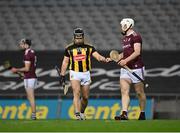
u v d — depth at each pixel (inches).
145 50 2139.5
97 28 2522.1
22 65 2154.3
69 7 2635.3
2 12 2630.4
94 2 2652.6
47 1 2664.9
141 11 2600.9
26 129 960.9
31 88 1610.5
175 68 2101.4
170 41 2437.3
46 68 2123.5
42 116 1993.1
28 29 2536.9
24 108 2014.0
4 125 1053.8
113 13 2596.0
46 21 2573.8
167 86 2069.4
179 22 2544.3
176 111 2017.7
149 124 1077.8
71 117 1975.9
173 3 2632.9
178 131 933.2
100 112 1971.0
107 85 2069.4
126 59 1365.7
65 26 2544.3
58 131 924.0
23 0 2674.7
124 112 1364.4
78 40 1368.1
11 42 2475.4
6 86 2110.0
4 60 2164.1
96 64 2107.5
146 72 2097.7
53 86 2084.2
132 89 2006.6
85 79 1375.5
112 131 924.0
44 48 2431.1
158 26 2522.1
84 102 1397.6
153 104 1988.2
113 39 2456.9
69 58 1386.6
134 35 1381.6
